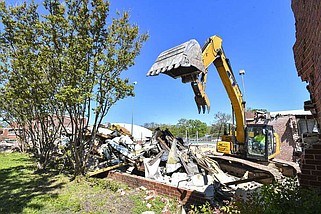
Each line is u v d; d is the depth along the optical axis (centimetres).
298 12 285
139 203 575
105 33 843
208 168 788
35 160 1366
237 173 965
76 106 824
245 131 956
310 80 257
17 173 980
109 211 527
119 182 794
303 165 299
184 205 557
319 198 232
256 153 920
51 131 1134
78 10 800
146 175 765
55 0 762
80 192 683
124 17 869
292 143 1619
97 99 856
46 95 823
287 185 290
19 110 1291
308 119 1580
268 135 930
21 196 651
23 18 801
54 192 689
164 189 640
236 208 331
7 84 1002
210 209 461
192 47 609
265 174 853
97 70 817
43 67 805
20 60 784
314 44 214
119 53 861
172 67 592
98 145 1077
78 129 873
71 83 776
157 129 1038
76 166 849
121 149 973
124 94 884
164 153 838
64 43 786
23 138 1778
